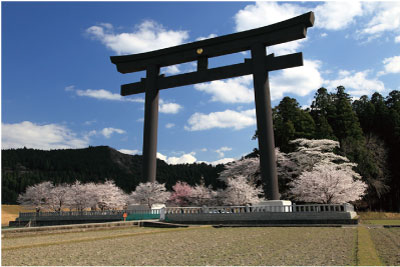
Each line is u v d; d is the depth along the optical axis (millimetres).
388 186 48625
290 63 34875
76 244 15438
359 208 51688
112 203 49531
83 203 48844
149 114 42281
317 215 24922
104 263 10125
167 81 42500
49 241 16703
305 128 52938
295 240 15242
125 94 45594
